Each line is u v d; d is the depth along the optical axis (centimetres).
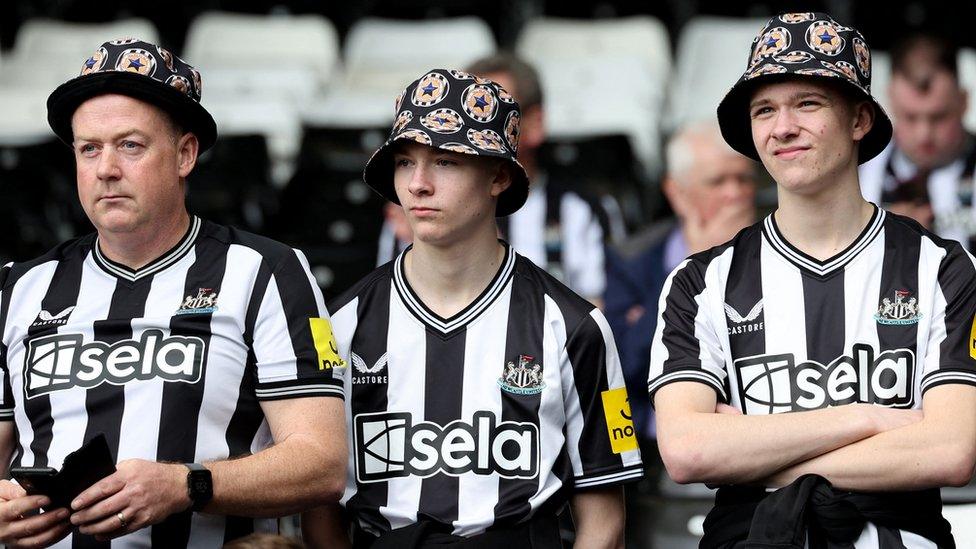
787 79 998
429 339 1053
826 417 973
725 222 1581
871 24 2839
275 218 1980
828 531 963
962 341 993
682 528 1377
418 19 3008
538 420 1034
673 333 1040
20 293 1058
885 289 1012
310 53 2967
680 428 995
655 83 2769
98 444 912
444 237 1030
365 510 1041
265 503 982
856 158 1030
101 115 1010
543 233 1678
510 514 1016
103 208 1013
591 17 3022
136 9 3067
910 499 980
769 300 1025
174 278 1041
